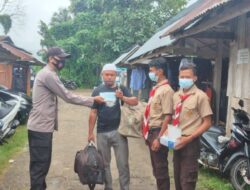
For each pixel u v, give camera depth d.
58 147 9.77
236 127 6.16
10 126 9.93
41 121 5.00
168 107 4.95
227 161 6.23
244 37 7.68
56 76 5.04
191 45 10.91
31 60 19.98
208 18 6.31
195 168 4.65
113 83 5.59
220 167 6.56
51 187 6.39
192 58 11.47
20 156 8.63
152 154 5.20
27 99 14.17
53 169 7.53
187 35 7.72
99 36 40.00
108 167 5.71
